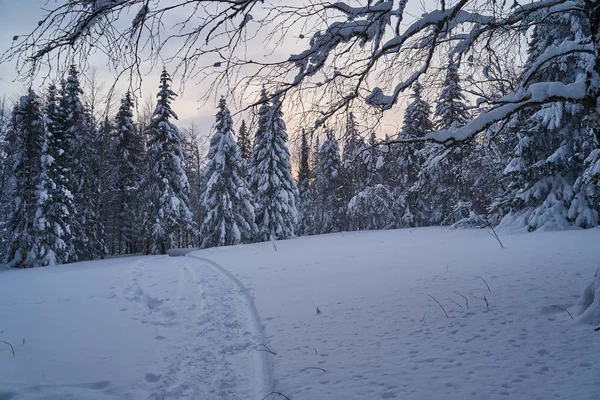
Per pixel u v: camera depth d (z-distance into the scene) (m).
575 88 4.02
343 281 7.88
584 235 11.22
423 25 3.64
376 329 4.53
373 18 3.55
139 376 3.80
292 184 26.81
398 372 3.24
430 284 6.61
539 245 10.20
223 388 3.61
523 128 13.62
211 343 4.94
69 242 23.06
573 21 5.30
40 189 20.83
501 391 2.72
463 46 4.30
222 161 23.25
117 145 24.20
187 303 7.27
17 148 18.92
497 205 17.41
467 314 4.64
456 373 3.09
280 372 3.62
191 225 26.34
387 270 8.68
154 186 24.05
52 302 7.73
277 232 25.66
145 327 5.71
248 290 7.96
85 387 3.46
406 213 27.97
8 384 3.41
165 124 23.89
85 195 25.92
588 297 4.22
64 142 21.12
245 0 2.89
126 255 28.11
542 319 4.18
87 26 2.72
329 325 4.93
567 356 3.16
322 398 2.94
